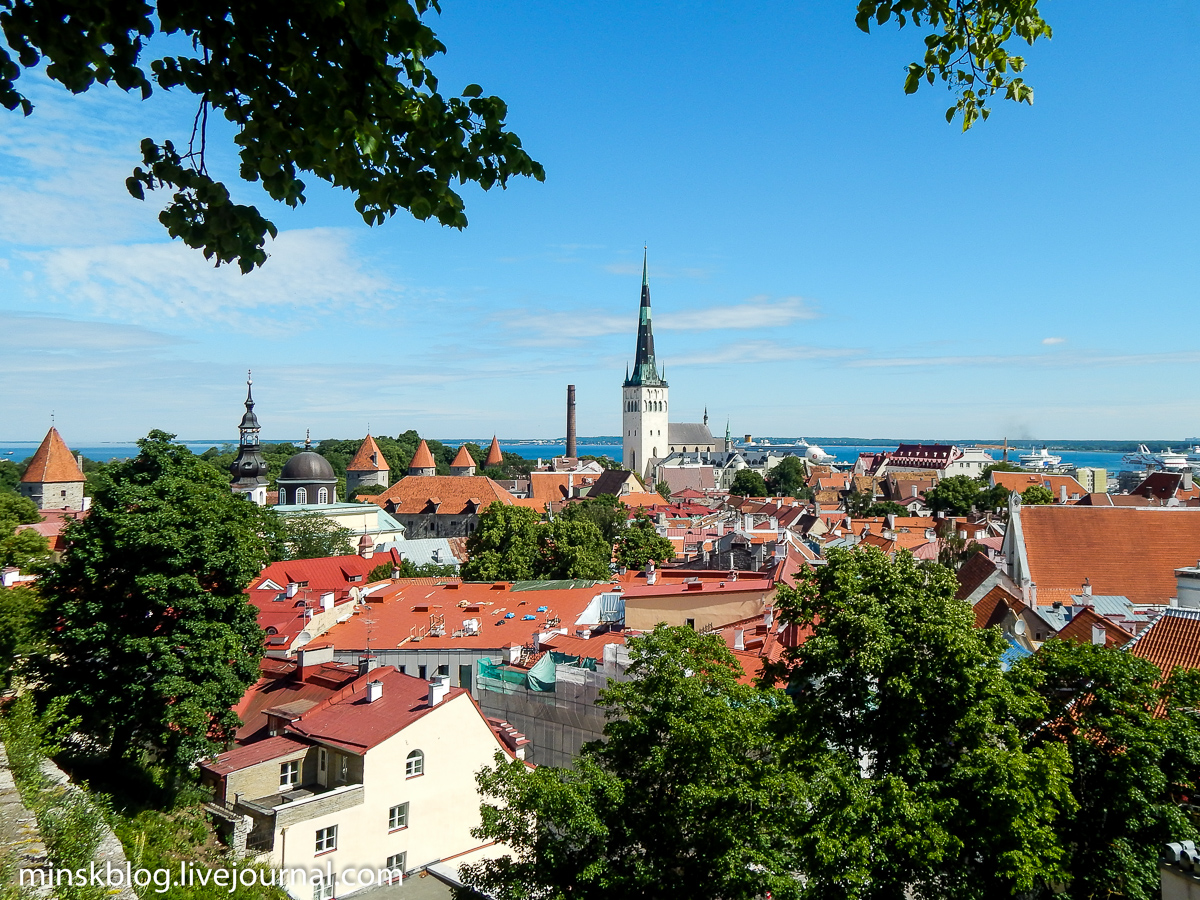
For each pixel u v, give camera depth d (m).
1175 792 29.77
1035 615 63.94
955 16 14.29
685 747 28.03
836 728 30.41
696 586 68.81
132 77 10.12
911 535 131.38
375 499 191.62
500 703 54.06
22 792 18.36
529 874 28.16
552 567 98.88
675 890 26.58
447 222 11.72
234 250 11.19
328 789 40.28
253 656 43.94
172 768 38.97
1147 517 77.38
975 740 27.69
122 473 45.47
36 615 39.97
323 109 10.41
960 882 25.50
